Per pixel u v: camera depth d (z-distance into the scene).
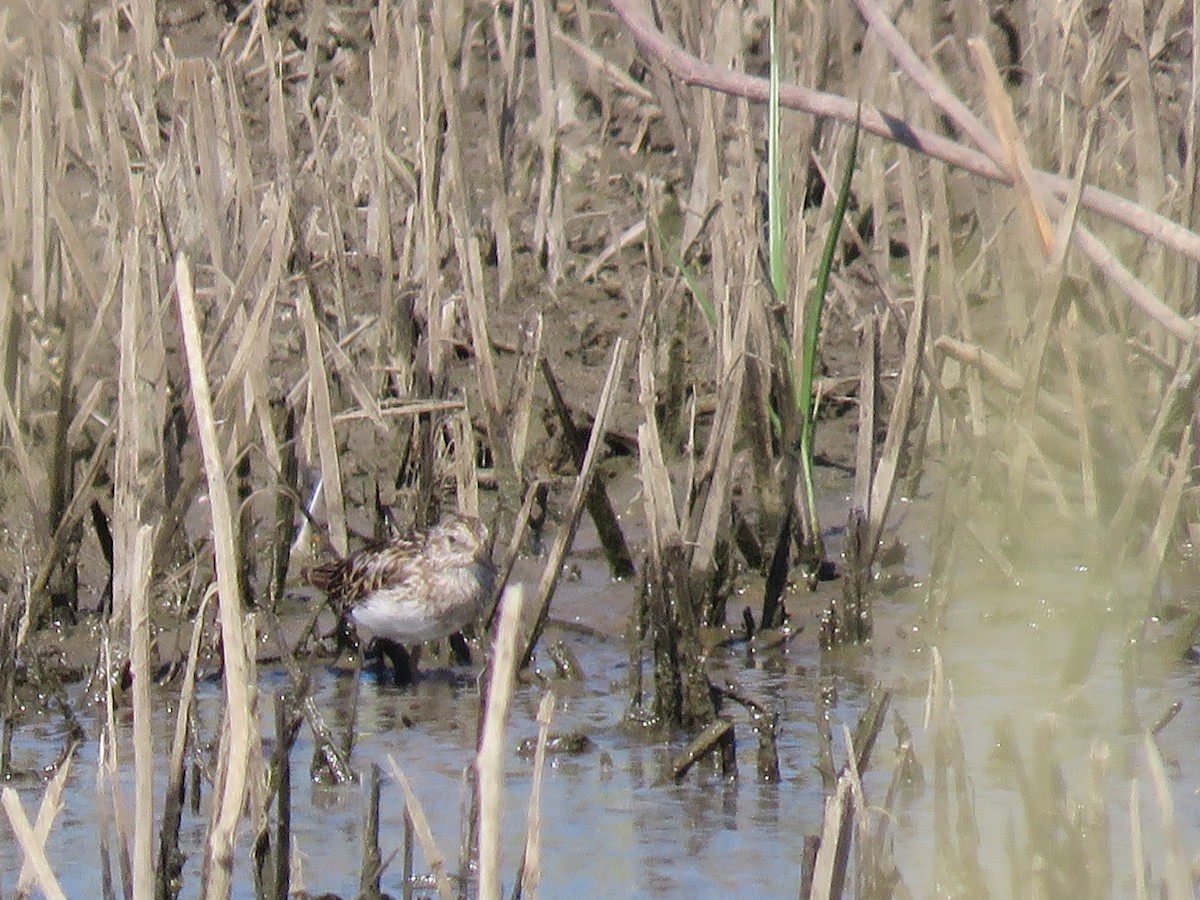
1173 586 12.70
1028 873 7.57
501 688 6.10
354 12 20.00
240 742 6.93
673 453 14.58
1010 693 11.30
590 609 12.73
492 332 15.88
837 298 16.20
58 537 11.73
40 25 15.93
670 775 10.24
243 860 9.13
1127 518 11.65
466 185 16.58
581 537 13.75
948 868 7.88
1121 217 7.31
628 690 11.62
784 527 12.37
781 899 8.75
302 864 8.37
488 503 13.88
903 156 14.07
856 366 15.47
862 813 7.40
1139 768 10.07
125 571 11.26
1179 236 7.15
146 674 6.88
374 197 15.97
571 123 18.84
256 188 15.69
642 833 9.52
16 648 10.95
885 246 15.66
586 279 16.83
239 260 13.48
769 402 12.91
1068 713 10.96
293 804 9.89
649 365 11.23
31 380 13.29
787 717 11.11
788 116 14.95
